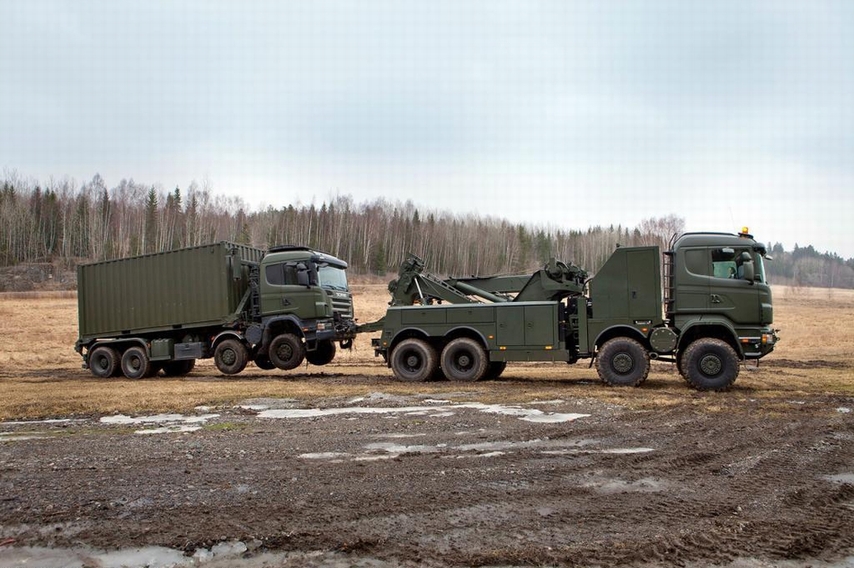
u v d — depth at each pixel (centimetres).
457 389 1320
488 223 9762
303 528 481
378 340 1599
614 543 450
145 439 834
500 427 884
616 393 1219
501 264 8519
